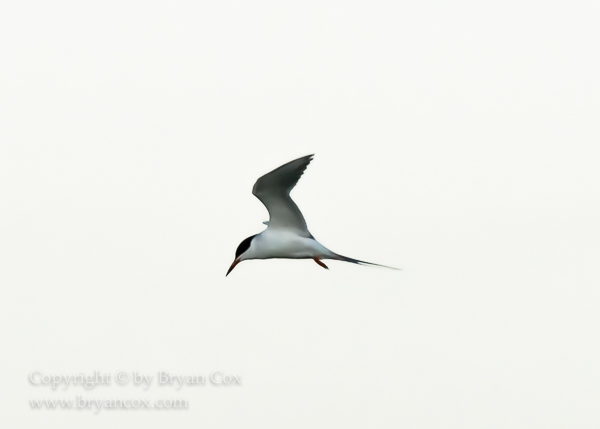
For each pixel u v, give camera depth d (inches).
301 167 540.7
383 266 588.1
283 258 594.6
